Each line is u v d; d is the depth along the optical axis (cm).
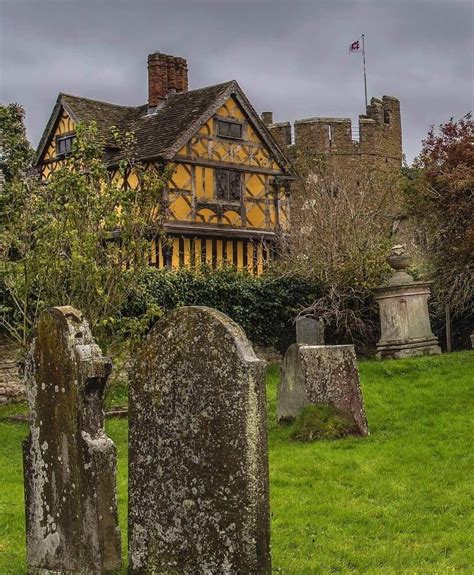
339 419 1157
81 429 643
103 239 1452
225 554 586
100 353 658
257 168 2839
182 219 2605
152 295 1933
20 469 1102
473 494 852
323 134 4153
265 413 589
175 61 2961
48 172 2820
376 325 2244
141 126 2816
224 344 591
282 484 925
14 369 1725
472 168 2052
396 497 859
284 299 2244
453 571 646
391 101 4375
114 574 634
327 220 2320
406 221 2398
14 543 773
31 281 1388
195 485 602
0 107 2645
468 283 2092
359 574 648
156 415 625
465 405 1279
